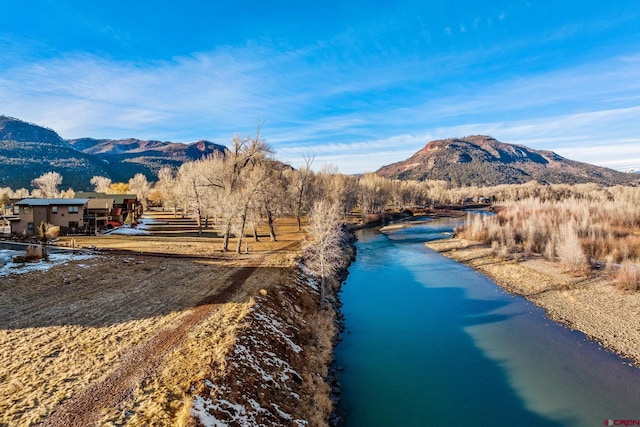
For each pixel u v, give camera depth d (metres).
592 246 48.41
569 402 17.81
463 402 17.80
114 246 42.19
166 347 16.34
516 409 17.22
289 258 38.88
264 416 13.56
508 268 44.81
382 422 16.11
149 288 25.45
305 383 17.52
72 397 12.31
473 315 29.97
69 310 20.45
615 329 26.25
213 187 47.47
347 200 102.00
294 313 25.30
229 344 16.56
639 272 34.38
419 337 25.53
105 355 15.45
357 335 25.89
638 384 19.33
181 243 48.06
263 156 47.59
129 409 11.75
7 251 34.38
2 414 11.20
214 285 26.92
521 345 24.17
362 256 55.25
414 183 181.50
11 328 17.70
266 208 54.00
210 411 12.09
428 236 76.69
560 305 31.80
